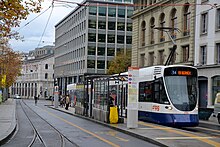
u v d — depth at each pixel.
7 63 63.53
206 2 43.28
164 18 52.59
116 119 25.98
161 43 52.81
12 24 14.47
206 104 43.31
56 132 21.44
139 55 59.78
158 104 25.17
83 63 90.44
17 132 21.25
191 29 45.97
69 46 103.62
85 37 89.50
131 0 89.81
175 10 50.16
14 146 15.45
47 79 132.50
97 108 30.05
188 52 47.09
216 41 41.31
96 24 90.00
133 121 21.92
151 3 56.41
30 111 47.34
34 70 136.88
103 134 20.47
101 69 90.12
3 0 12.79
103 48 90.50
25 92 144.50
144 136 17.92
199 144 15.29
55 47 121.31
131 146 15.64
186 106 24.38
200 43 44.19
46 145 15.86
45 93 132.00
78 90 39.94
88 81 34.75
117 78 30.94
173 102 24.34
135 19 61.31
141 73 28.72
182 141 16.20
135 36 61.06
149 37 56.75
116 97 32.34
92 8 89.44
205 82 43.75
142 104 27.98
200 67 43.47
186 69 25.09
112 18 91.25
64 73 107.50
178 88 24.69
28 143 16.42
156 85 25.70
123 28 92.06
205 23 43.69
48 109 55.44
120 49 91.38
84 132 21.53
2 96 75.69
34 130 22.53
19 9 13.17
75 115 38.22
